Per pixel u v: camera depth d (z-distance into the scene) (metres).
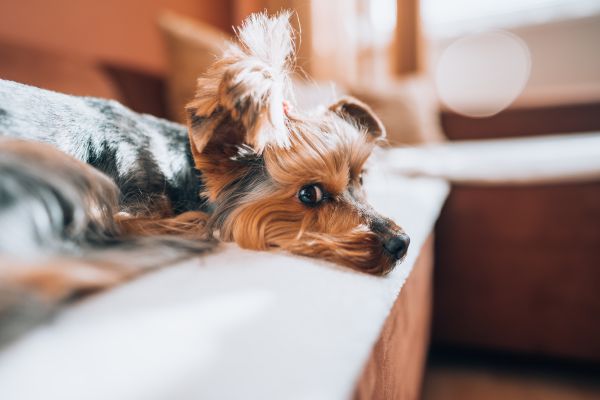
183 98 1.62
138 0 2.17
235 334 0.29
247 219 0.68
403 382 0.59
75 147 0.58
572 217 1.11
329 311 0.35
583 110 2.40
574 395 1.16
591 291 1.12
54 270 0.33
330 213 0.69
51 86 1.28
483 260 1.20
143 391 0.23
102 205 0.47
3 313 0.27
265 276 0.41
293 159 0.71
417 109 2.34
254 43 0.76
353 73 2.92
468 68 3.45
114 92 1.51
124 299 0.33
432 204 0.93
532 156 1.39
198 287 0.37
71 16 1.84
